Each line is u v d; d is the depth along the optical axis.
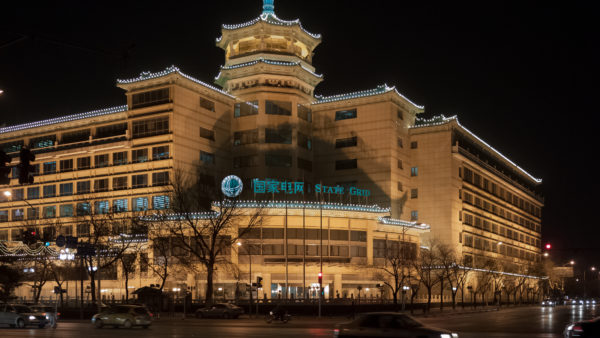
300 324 51.72
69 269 94.75
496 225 148.00
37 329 41.78
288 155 114.06
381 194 114.19
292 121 115.06
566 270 169.88
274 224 94.25
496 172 145.88
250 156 113.62
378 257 101.44
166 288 97.12
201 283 95.50
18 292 112.94
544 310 92.81
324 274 97.06
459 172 124.12
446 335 26.02
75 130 118.44
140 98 107.56
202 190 106.31
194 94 108.25
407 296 103.12
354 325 27.41
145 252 97.00
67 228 112.69
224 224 82.62
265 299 76.25
